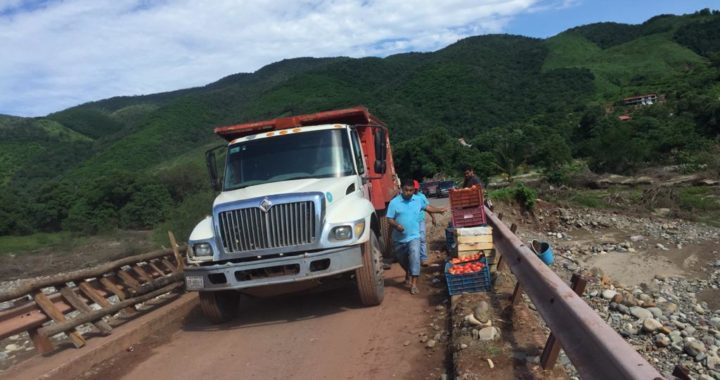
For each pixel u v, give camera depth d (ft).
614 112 327.88
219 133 31.42
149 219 184.34
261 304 28.66
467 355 16.58
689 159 136.77
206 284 22.86
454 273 24.35
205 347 21.97
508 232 25.04
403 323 22.44
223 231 22.89
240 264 22.33
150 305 29.43
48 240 145.69
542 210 72.43
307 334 22.16
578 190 114.83
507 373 15.12
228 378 18.07
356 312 24.71
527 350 16.63
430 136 247.29
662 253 48.91
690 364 19.52
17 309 21.18
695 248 50.60
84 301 25.43
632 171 149.18
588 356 11.28
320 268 22.56
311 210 22.49
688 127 170.81
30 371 19.29
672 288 36.55
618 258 47.06
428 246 41.98
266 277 22.45
